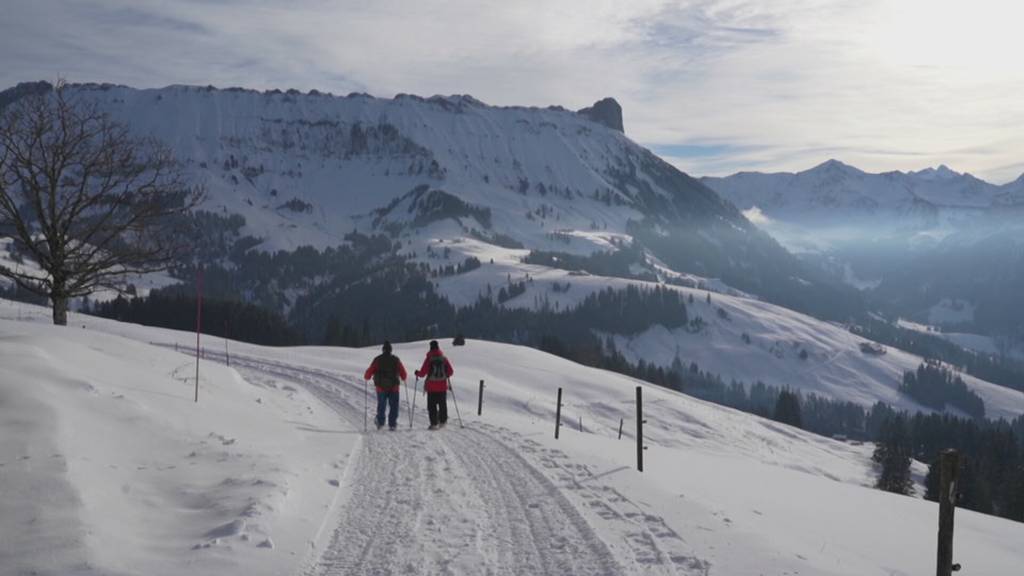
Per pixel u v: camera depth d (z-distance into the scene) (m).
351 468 10.26
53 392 9.19
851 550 7.98
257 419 13.28
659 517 7.92
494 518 7.72
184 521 6.94
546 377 57.66
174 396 12.48
